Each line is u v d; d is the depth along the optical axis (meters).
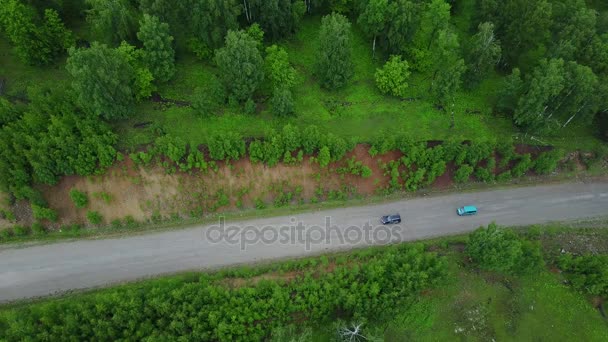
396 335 62.06
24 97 73.00
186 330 57.25
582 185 77.06
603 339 63.50
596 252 70.12
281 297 59.09
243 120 73.62
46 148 63.91
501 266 62.78
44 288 63.25
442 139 75.25
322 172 72.75
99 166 67.75
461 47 79.81
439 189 75.00
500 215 73.31
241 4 75.19
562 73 69.25
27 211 67.06
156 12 70.56
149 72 70.62
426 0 87.31
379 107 77.88
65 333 54.38
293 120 74.50
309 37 84.62
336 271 62.44
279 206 71.81
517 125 78.56
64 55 77.94
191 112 73.50
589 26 73.94
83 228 68.00
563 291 66.69
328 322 62.09
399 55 79.81
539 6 72.94
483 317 64.00
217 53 68.00
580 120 78.56
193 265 66.38
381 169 73.38
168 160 69.38
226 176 70.88
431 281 62.03
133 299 56.41
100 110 64.81
